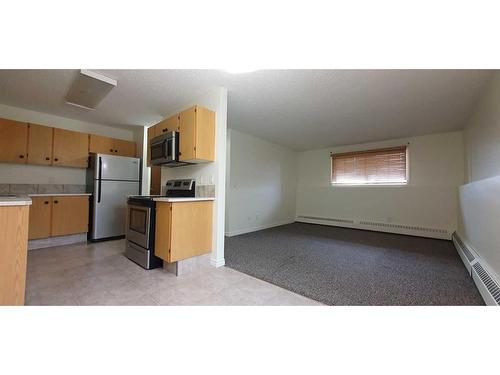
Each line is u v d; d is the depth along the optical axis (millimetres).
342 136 4555
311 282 2070
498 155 2152
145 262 2363
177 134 2596
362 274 2277
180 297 1760
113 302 1667
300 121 3689
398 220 4488
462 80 2311
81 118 3588
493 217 1875
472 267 2189
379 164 4836
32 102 2955
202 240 2408
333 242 3688
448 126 3785
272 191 5270
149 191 4090
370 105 2984
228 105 3027
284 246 3412
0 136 2875
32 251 2916
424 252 3121
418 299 1758
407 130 4055
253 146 4738
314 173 5848
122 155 3979
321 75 2234
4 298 1263
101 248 3084
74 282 2004
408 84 2404
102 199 3453
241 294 1823
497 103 2145
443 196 4055
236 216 4359
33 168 3330
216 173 2531
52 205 3115
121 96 2760
